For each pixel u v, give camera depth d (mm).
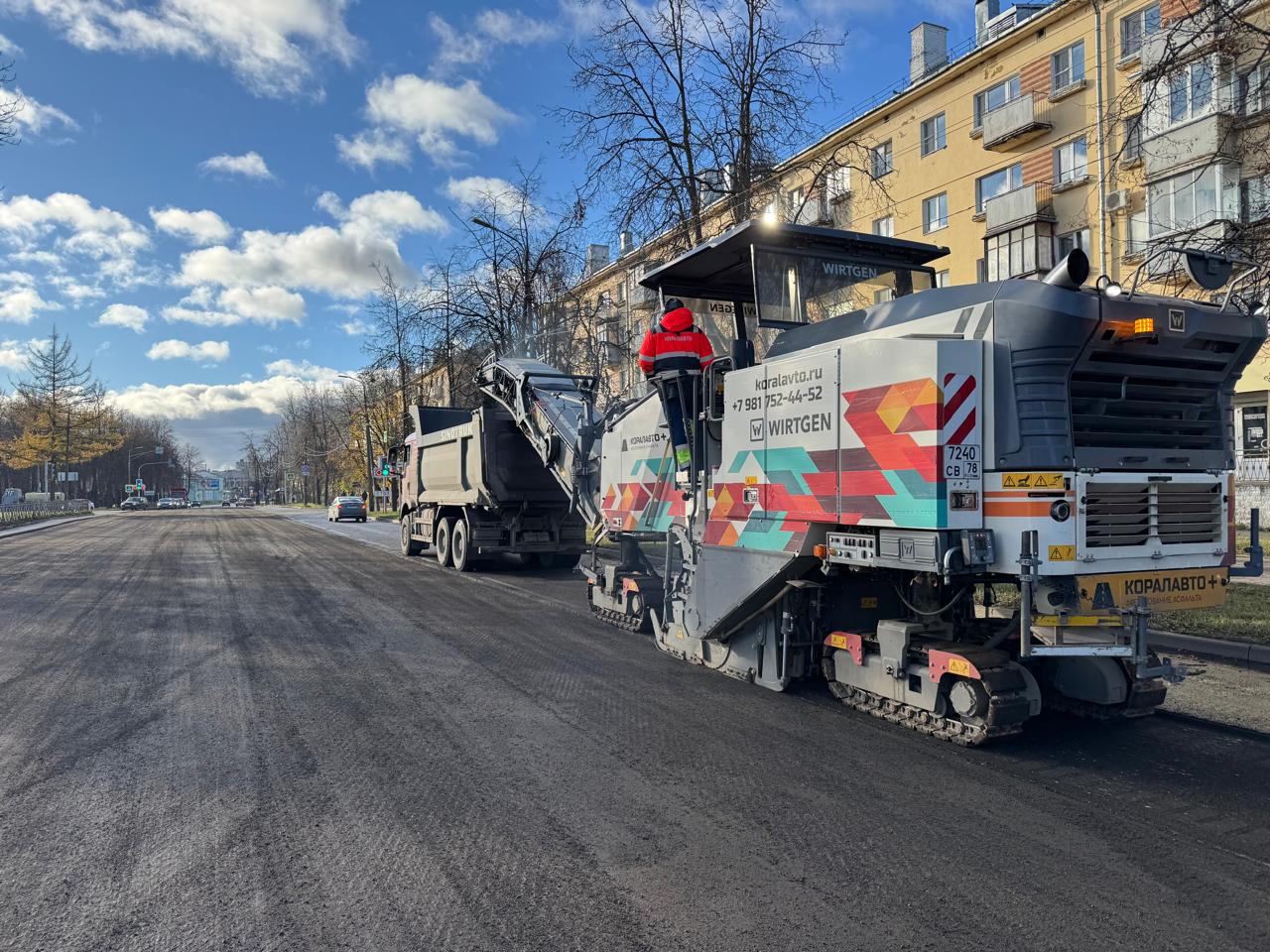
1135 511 4777
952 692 5172
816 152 17234
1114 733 5480
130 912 3221
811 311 6609
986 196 26484
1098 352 4605
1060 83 24094
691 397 7195
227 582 13828
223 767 4859
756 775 4703
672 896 3332
